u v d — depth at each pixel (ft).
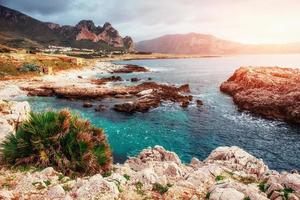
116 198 24.50
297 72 180.24
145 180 28.09
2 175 29.99
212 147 77.61
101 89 160.86
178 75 290.35
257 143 81.05
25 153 33.76
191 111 120.16
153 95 142.00
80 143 34.42
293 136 86.89
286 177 25.90
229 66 463.83
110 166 36.24
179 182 28.55
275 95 123.13
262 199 22.27
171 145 78.84
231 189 24.04
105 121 104.42
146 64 529.04
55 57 310.04
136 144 79.00
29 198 24.48
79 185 26.53
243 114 114.62
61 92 151.94
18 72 216.95
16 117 51.65
